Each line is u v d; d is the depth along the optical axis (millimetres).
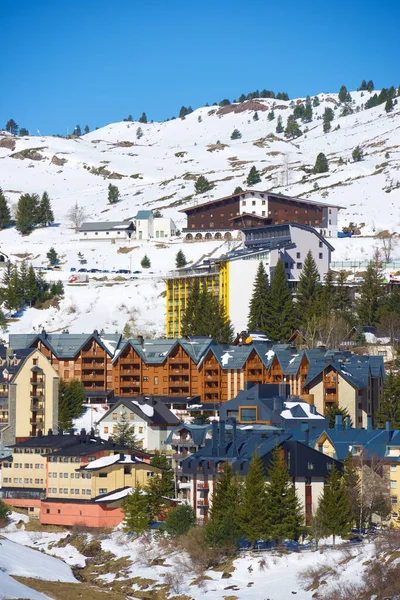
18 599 196375
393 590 187375
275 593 195500
